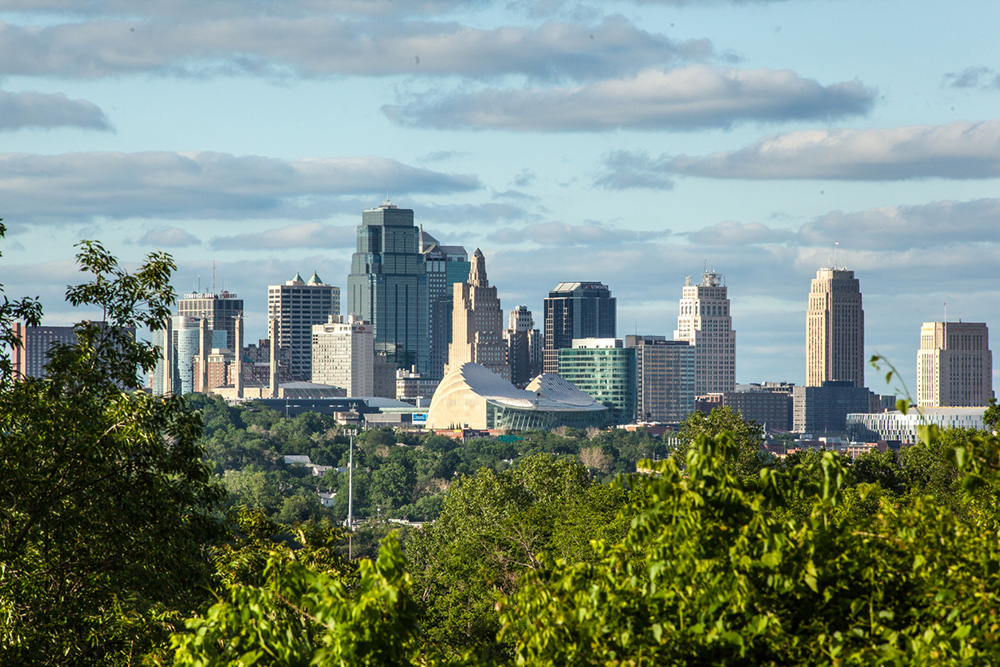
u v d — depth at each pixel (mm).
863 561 65062
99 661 117625
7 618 106250
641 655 63438
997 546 65750
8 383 119125
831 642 61000
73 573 119875
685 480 66500
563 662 64625
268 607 65375
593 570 68500
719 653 63344
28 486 111188
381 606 61562
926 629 60594
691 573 64188
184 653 64062
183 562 126500
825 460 67562
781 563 63375
